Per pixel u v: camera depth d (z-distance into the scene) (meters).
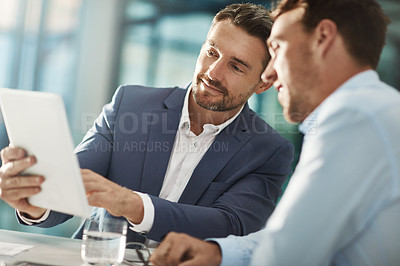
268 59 1.86
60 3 5.01
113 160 1.93
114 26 5.10
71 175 1.13
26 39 4.93
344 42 1.05
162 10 5.16
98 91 5.11
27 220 1.61
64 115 1.08
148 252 1.44
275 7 1.17
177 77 5.21
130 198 1.54
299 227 0.93
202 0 5.12
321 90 1.09
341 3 1.05
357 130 0.93
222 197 1.83
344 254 0.99
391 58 4.72
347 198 0.92
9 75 4.91
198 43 5.18
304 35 1.08
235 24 1.81
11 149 1.19
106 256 1.17
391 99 0.98
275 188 1.96
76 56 5.06
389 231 0.94
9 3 4.88
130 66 5.17
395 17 4.67
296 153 4.17
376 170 0.91
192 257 1.16
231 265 1.17
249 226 1.79
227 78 1.81
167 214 1.60
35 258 1.26
